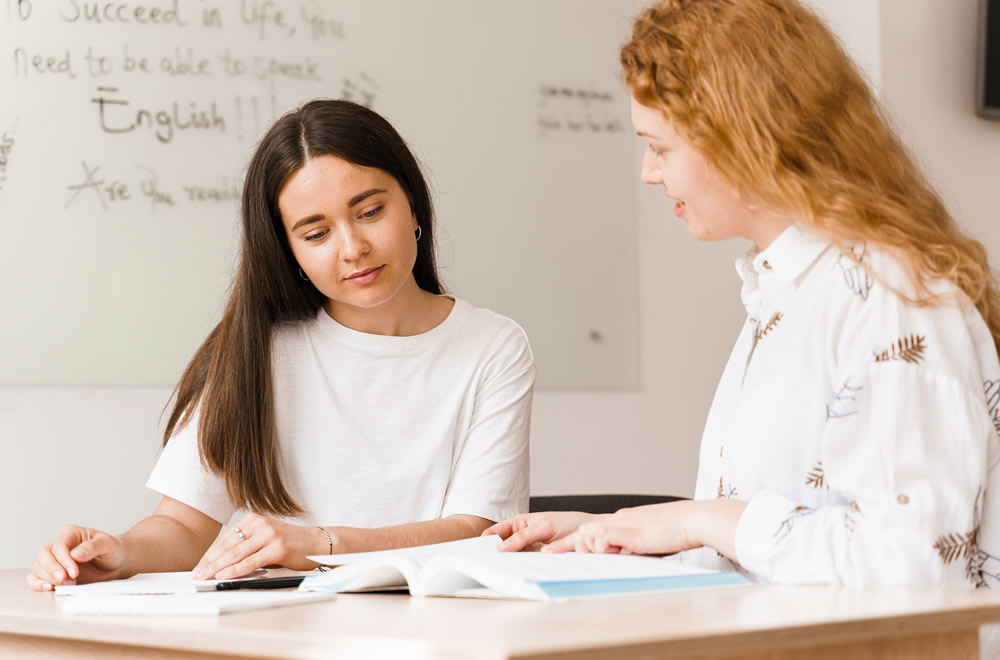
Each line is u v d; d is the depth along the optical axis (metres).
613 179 3.21
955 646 0.85
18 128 2.66
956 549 0.99
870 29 3.04
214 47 2.80
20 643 1.08
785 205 1.12
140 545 1.47
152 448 2.73
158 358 2.75
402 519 1.72
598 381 3.16
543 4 3.14
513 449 1.75
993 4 3.11
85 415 2.68
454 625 0.76
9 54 2.66
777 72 1.13
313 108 1.60
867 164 1.15
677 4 1.19
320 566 1.35
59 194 2.68
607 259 3.19
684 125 1.14
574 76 3.17
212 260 2.79
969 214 3.13
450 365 1.76
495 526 1.27
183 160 2.77
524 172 3.11
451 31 3.04
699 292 3.31
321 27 2.90
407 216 1.62
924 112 3.09
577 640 0.67
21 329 2.65
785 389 1.11
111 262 2.72
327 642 0.73
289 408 1.71
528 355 1.83
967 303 1.08
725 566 1.19
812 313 1.11
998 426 1.08
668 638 0.69
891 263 1.08
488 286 3.05
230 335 1.67
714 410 1.27
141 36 2.75
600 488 3.15
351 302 1.62
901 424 1.01
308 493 1.70
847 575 0.98
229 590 1.15
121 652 0.96
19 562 2.62
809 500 1.09
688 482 3.27
